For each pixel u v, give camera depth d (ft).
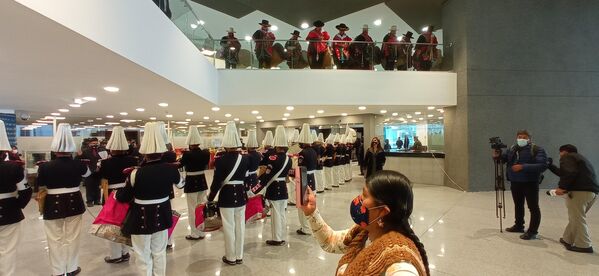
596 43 29.76
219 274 12.00
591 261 12.82
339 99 29.71
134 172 10.14
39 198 11.76
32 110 30.07
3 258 11.27
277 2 35.99
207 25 47.75
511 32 29.27
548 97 29.32
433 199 25.54
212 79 26.35
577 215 13.84
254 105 29.27
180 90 19.16
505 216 19.97
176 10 18.30
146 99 23.15
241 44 29.35
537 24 29.37
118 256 13.29
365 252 3.42
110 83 16.55
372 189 3.63
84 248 14.98
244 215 13.47
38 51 10.31
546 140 29.17
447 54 31.73
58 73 13.87
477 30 29.04
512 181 16.30
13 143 28.91
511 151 16.53
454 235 16.29
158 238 10.62
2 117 28.40
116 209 11.21
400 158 36.37
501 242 15.19
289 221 19.69
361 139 44.19
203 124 62.80
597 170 29.22
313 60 29.84
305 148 18.79
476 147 28.89
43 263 13.33
